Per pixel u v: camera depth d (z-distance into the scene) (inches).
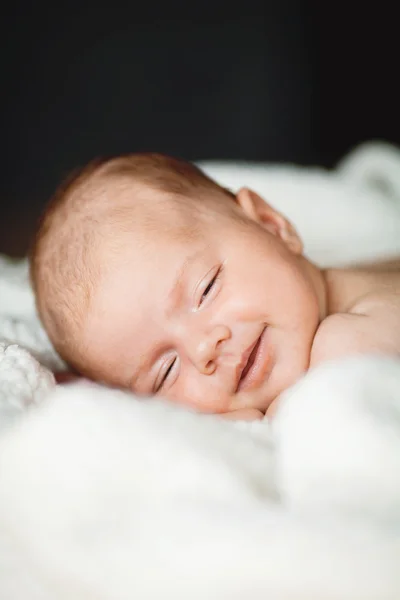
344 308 41.1
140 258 39.0
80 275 40.2
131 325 38.4
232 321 37.0
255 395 36.4
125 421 22.8
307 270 41.7
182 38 98.1
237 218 41.6
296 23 100.3
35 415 24.0
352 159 75.9
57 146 97.3
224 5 98.2
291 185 65.7
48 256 42.2
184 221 40.5
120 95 97.9
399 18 100.0
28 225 95.1
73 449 21.8
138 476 21.4
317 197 65.3
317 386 22.1
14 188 96.8
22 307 49.2
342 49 101.9
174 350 37.9
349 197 65.7
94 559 19.2
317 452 20.2
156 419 23.4
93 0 94.3
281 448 22.0
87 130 97.9
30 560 20.4
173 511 19.7
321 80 102.9
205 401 36.6
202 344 36.2
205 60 99.4
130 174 44.6
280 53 101.1
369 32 101.1
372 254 62.4
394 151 74.9
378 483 19.4
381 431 19.9
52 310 41.6
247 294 37.6
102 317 39.1
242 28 99.4
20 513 21.0
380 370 22.3
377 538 17.8
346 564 17.4
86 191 44.0
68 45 94.9
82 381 37.9
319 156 106.4
